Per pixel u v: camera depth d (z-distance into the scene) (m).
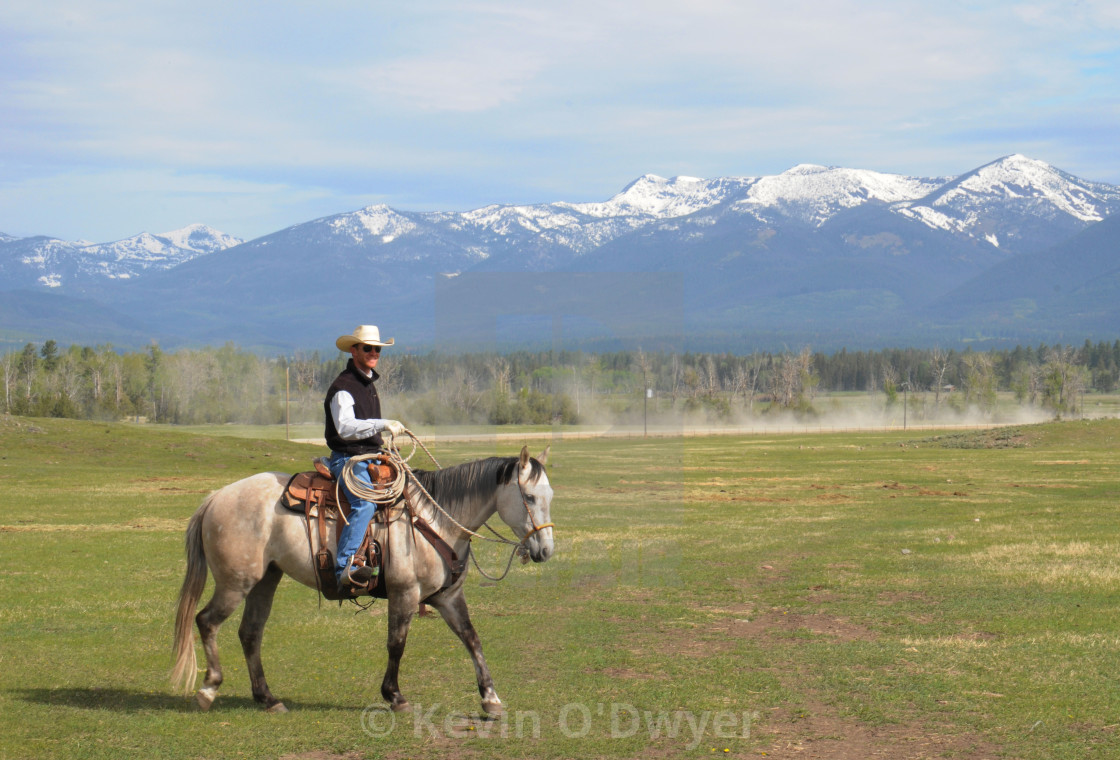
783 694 9.18
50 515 24.09
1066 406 125.69
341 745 7.72
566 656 10.70
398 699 8.67
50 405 92.69
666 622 12.48
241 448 44.22
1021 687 9.30
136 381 125.81
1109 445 53.09
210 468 39.47
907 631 11.92
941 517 24.25
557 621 12.55
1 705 8.55
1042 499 28.27
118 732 7.89
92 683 9.41
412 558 8.49
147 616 12.62
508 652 10.90
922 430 94.06
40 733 7.82
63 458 39.56
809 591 14.66
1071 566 16.14
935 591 14.45
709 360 136.50
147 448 42.22
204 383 129.00
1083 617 12.40
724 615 12.95
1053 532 20.66
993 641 11.27
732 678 9.75
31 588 14.46
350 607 13.51
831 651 10.87
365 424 8.41
